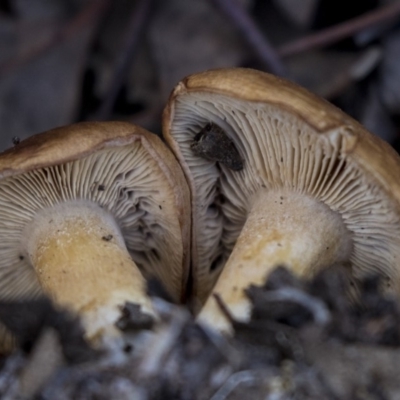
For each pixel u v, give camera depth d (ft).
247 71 1.09
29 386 1.03
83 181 1.13
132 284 1.09
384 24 1.43
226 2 1.42
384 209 1.09
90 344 1.05
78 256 1.11
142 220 1.20
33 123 1.45
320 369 1.02
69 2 1.51
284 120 1.07
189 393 1.02
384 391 1.01
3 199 1.12
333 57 1.44
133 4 1.50
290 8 1.45
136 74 1.47
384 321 1.03
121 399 1.02
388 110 1.42
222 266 1.24
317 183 1.11
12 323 1.05
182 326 1.03
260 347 1.03
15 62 1.46
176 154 1.16
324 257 1.12
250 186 1.16
